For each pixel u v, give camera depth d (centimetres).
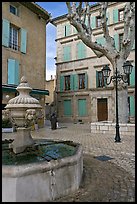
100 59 2320
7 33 1511
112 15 2264
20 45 1658
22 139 457
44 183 320
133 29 1251
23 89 477
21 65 1664
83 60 2472
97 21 2383
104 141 950
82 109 2458
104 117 2272
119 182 408
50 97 3512
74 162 370
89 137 1095
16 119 455
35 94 1725
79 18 1212
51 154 456
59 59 2708
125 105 1242
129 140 972
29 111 430
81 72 2483
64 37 2644
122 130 1173
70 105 2569
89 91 2388
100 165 539
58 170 341
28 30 1752
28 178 304
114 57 1262
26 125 464
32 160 402
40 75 1880
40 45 1894
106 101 2266
